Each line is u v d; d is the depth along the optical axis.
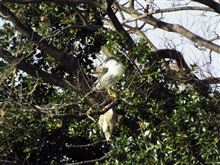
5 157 19.44
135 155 16.77
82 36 20.09
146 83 16.77
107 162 17.25
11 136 18.95
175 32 19.81
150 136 16.72
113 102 16.28
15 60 17.89
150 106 16.91
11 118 17.67
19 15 20.31
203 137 16.16
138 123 17.23
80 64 19.80
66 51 19.47
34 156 20.05
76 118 17.12
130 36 18.03
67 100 17.39
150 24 20.12
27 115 18.16
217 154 16.03
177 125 16.47
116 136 17.70
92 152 20.48
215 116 16.31
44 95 19.38
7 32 19.50
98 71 16.53
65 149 20.27
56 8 19.80
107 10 18.50
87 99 16.58
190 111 16.50
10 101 16.02
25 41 18.83
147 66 16.72
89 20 20.19
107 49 17.17
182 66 17.84
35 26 20.36
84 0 18.97
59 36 19.89
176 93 16.77
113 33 17.28
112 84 16.02
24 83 19.05
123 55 16.89
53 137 19.77
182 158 16.28
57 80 18.30
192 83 17.06
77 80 16.97
